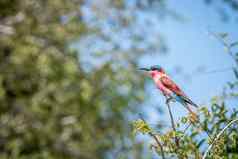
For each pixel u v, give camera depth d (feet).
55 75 46.26
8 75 47.50
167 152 32.68
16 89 47.24
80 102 46.01
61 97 45.98
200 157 32.78
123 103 46.26
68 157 46.52
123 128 45.21
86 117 46.19
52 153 46.29
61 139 46.19
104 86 47.32
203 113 33.76
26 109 46.29
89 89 45.62
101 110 46.26
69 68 46.01
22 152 46.34
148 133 32.55
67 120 46.24
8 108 47.06
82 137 46.62
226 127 31.73
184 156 32.68
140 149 39.60
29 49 46.34
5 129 46.37
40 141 46.11
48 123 46.01
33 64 46.42
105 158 45.73
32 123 46.26
